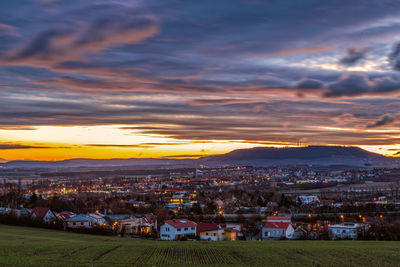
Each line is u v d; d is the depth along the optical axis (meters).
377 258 65.94
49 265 55.56
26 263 56.44
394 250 74.12
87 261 59.34
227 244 83.94
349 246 80.75
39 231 117.06
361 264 61.38
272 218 148.00
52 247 72.56
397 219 171.50
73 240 94.19
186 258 64.88
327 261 63.47
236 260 63.94
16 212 153.38
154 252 69.75
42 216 145.38
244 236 133.88
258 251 72.25
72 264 56.78
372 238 119.00
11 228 119.94
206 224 130.88
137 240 102.88
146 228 148.75
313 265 60.41
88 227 131.50
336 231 127.44
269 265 60.19
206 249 74.12
